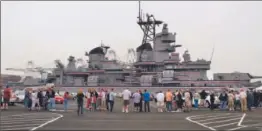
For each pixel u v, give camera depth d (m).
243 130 17.72
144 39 76.19
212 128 18.44
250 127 19.23
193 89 60.69
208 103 38.38
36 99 33.22
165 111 33.28
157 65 72.12
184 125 19.92
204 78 69.25
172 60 71.12
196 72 69.44
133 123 20.92
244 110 34.31
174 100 34.53
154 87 66.38
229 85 68.44
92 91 34.69
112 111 32.84
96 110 34.03
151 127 18.64
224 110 35.59
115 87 70.44
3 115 26.69
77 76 78.12
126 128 18.00
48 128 17.77
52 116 25.98
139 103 32.88
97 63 78.31
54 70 84.12
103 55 79.38
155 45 73.50
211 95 35.88
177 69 69.38
